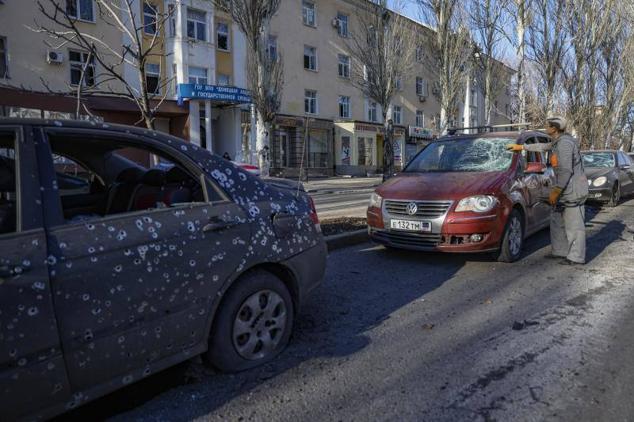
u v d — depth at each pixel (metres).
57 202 2.45
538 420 2.64
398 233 6.08
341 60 34.12
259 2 19.58
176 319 2.75
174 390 3.00
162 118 25.22
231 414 2.73
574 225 6.05
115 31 20.44
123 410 2.78
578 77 23.09
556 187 6.08
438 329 4.00
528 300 4.72
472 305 4.61
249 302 3.20
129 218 2.66
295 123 29.98
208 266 2.90
